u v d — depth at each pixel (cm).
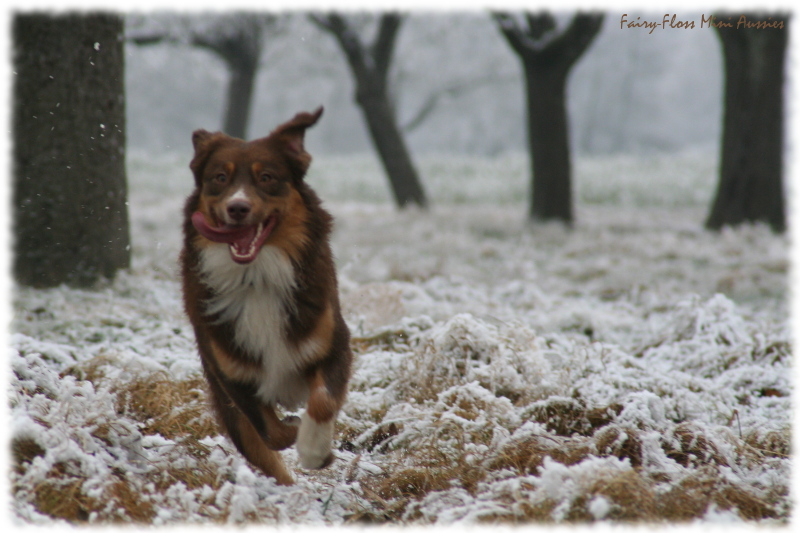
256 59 4116
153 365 766
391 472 636
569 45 2625
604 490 530
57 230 1120
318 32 4384
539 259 2023
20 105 1108
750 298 1488
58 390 654
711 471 589
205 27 3700
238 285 599
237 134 4159
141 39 3525
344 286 1165
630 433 634
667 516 530
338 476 643
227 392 613
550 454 618
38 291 1086
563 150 2727
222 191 605
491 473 600
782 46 2341
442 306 1167
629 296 1507
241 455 650
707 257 1962
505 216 2980
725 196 2452
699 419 733
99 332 947
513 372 782
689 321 1042
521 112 8569
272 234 603
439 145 9512
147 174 4531
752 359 960
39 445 557
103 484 539
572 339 1025
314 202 642
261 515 532
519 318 1111
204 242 612
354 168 5138
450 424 667
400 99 7206
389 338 979
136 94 7288
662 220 3036
